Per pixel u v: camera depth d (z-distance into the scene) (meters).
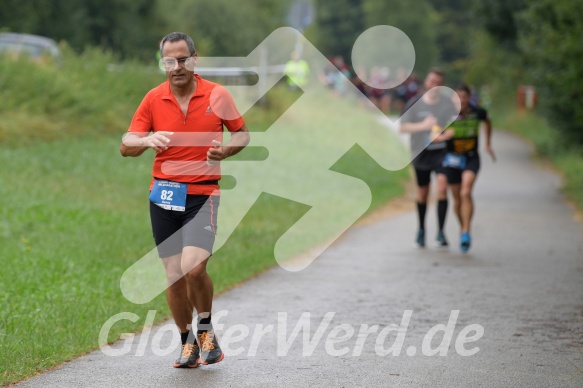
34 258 26.78
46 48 65.12
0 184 37.97
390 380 16.47
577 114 52.59
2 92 52.94
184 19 120.56
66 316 20.66
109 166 46.72
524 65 96.75
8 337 18.58
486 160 71.62
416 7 191.88
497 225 38.59
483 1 85.62
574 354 18.41
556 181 57.12
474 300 23.69
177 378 16.48
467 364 17.61
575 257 30.80
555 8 52.78
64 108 56.19
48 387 15.81
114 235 31.25
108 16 107.00
